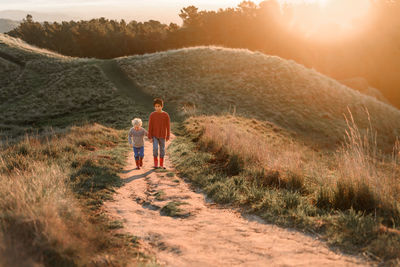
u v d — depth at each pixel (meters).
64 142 11.59
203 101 29.30
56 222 3.55
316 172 6.82
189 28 110.31
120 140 14.59
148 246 3.85
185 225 4.57
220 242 3.92
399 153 5.78
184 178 7.45
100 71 38.00
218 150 9.62
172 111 25.66
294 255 3.49
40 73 39.81
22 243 3.00
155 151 8.32
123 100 29.05
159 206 5.42
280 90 32.75
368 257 3.33
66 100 30.62
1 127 25.50
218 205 5.52
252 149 8.55
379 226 3.96
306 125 27.28
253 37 108.56
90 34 108.31
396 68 91.19
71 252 3.12
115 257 3.34
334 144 24.28
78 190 5.86
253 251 3.63
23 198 4.00
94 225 4.21
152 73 36.81
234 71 36.34
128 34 109.88
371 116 32.06
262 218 4.76
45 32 112.62
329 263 3.25
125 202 5.67
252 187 6.15
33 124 26.17
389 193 4.96
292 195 5.28
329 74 97.75
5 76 39.50
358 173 5.20
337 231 3.99
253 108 28.91
